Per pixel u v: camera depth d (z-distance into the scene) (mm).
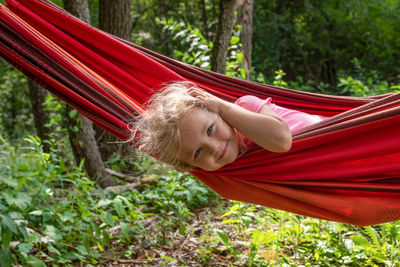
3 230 3027
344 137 1891
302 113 2424
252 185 2139
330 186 1979
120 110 2221
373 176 1940
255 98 2039
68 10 5016
